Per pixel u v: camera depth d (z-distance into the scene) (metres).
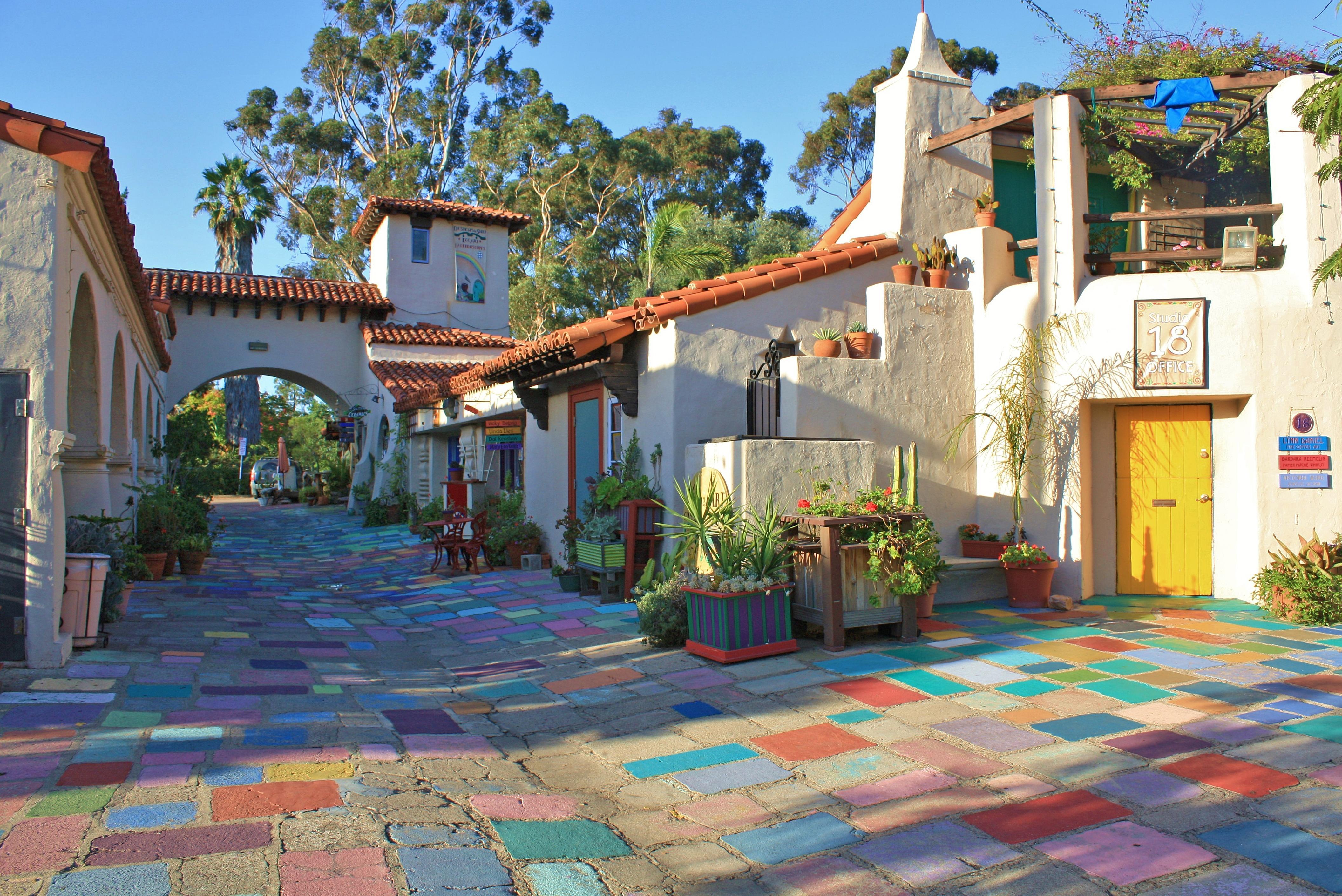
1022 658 6.93
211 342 23.45
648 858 3.94
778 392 9.91
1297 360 8.88
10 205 6.23
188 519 14.55
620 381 10.34
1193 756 4.79
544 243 34.00
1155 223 12.17
